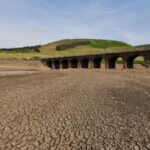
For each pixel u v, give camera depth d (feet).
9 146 28.78
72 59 451.53
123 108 49.57
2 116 42.50
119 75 165.27
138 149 28.32
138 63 520.83
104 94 68.13
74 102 55.88
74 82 106.32
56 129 35.50
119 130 35.24
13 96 64.59
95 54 395.34
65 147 28.81
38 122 38.96
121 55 343.67
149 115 43.86
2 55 599.57
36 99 59.72
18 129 35.24
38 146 28.96
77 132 34.27
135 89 78.89
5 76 171.22
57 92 72.23
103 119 41.16
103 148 28.53
